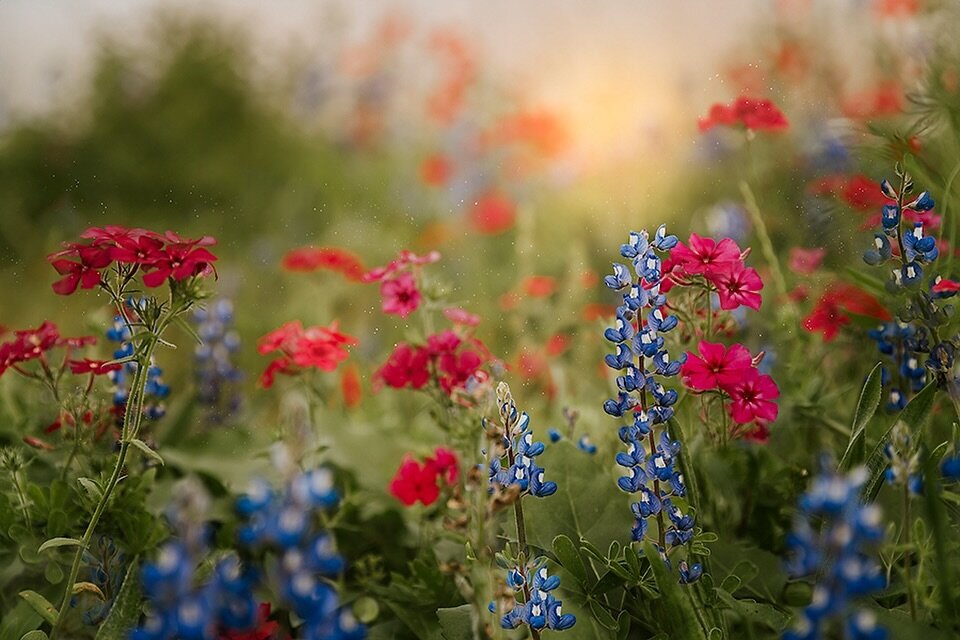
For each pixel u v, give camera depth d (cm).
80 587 57
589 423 71
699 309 63
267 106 236
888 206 56
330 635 42
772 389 57
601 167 142
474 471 49
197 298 55
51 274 130
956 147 65
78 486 62
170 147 221
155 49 238
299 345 69
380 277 70
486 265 133
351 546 70
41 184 201
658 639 54
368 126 224
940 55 70
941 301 58
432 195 179
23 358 63
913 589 52
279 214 184
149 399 67
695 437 64
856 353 71
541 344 89
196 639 40
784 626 53
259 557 65
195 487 41
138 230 56
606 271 116
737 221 90
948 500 54
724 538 62
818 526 59
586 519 59
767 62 121
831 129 88
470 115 199
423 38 223
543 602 50
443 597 62
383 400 93
